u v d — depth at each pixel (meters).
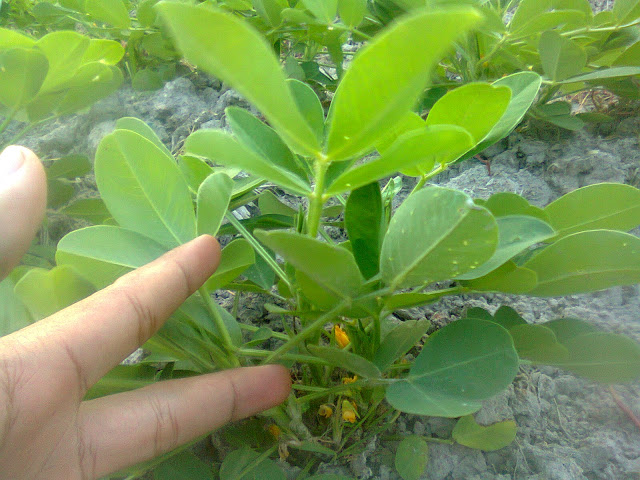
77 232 0.17
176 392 0.18
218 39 0.08
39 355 0.14
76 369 0.15
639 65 0.34
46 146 0.43
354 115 0.10
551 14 0.32
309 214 0.14
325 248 0.12
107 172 0.18
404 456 0.21
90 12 0.40
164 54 0.45
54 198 0.31
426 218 0.13
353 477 0.22
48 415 0.15
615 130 0.38
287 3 0.37
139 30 0.43
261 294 0.30
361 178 0.12
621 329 0.27
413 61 0.09
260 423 0.22
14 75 0.25
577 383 0.25
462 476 0.22
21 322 0.18
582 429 0.24
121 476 0.21
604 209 0.19
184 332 0.19
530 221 0.15
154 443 0.18
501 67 0.40
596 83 0.37
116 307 0.15
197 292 0.20
